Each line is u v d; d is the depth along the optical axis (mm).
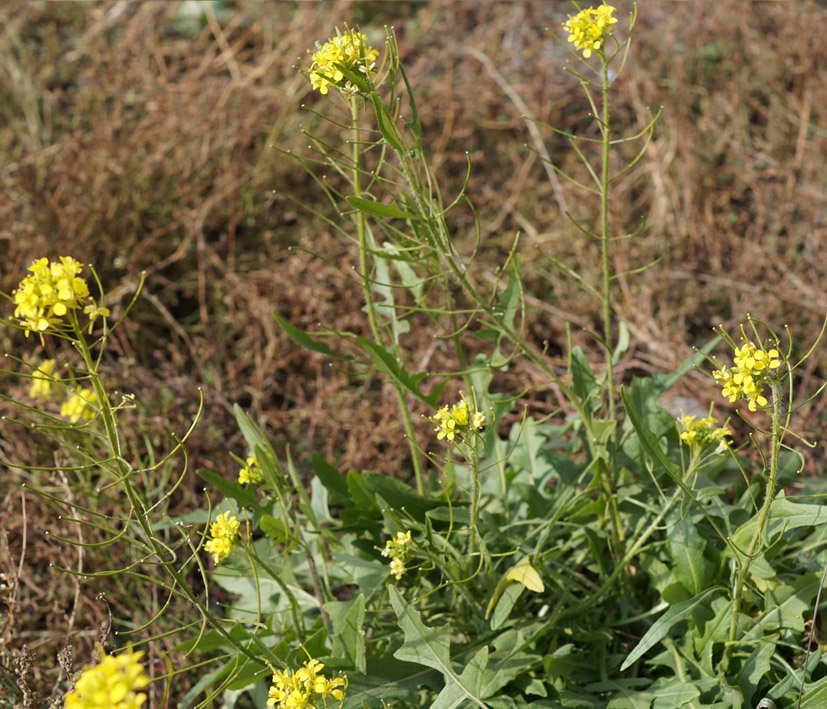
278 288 1831
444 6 2553
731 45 2289
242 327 1797
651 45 2283
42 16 2586
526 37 2395
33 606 1446
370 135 2080
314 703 1178
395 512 1335
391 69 1225
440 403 1652
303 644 1276
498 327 1313
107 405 1163
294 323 1786
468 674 1246
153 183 1992
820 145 2014
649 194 2043
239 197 1990
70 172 1879
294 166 2039
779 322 1732
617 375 1660
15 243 1783
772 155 2084
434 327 1764
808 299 1743
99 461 1173
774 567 1324
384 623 1333
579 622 1341
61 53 2484
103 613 1435
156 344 1827
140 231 1934
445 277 1342
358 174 1305
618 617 1364
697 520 1328
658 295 1824
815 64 2197
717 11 2295
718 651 1290
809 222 1904
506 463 1439
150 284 1859
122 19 2594
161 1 2602
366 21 2580
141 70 2305
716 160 2109
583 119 2268
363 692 1259
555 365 1731
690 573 1287
